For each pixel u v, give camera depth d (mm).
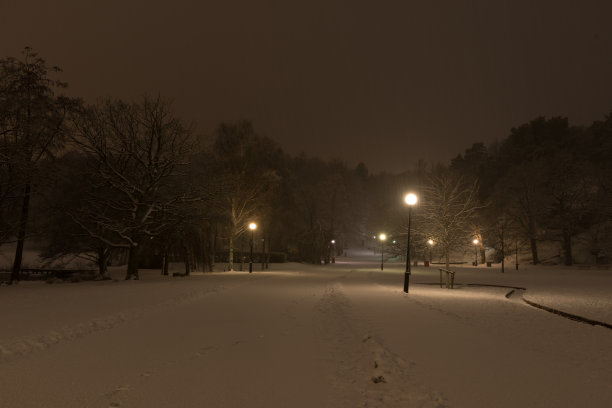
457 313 14227
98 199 30547
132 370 6934
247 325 11188
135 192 29578
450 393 5855
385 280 32531
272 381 6418
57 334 9422
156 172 29109
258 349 8492
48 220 32094
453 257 80375
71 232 32781
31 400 5547
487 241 71875
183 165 30531
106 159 28391
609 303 17500
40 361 7457
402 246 72562
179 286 22391
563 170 63062
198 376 6648
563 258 61250
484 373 6828
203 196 30516
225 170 41562
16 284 25844
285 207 63469
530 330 11195
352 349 8539
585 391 5984
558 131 85375
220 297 18062
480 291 24797
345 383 6336
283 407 5348
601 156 75188
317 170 109000
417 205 63844
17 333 9414
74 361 7465
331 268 57219
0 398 5613
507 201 69625
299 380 6469
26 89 24922
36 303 14914
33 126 23922
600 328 11648
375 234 113750
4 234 27359
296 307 14961
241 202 43062
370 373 6848
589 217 63969
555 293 22328
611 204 55125
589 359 7949
